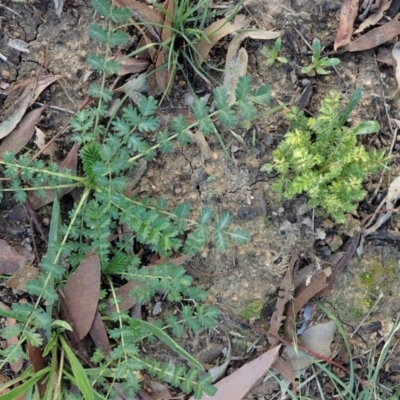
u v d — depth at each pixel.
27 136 0.82
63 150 0.83
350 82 0.85
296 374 0.85
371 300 0.85
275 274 0.84
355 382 0.85
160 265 0.80
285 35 0.84
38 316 0.78
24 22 0.83
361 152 0.79
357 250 0.85
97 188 0.81
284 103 0.84
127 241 0.81
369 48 0.85
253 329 0.84
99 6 0.78
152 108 0.79
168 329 0.83
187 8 0.82
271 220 0.84
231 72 0.84
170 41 0.82
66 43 0.83
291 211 0.84
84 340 0.82
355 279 0.85
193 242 0.79
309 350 0.84
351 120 0.84
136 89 0.83
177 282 0.78
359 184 0.80
